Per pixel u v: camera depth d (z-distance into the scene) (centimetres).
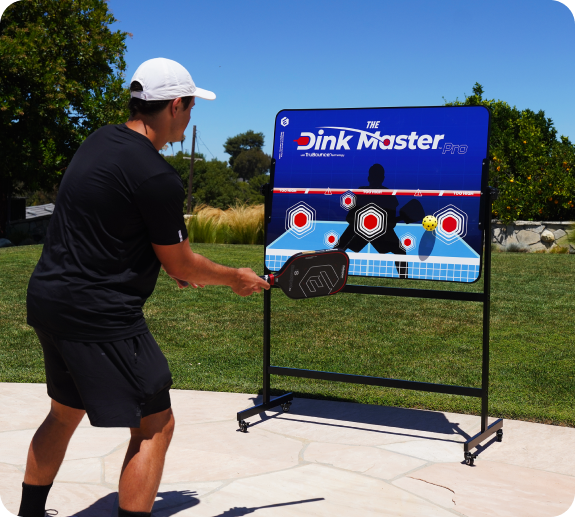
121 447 338
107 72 2147
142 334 214
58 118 1939
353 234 385
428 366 528
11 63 1766
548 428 376
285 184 402
